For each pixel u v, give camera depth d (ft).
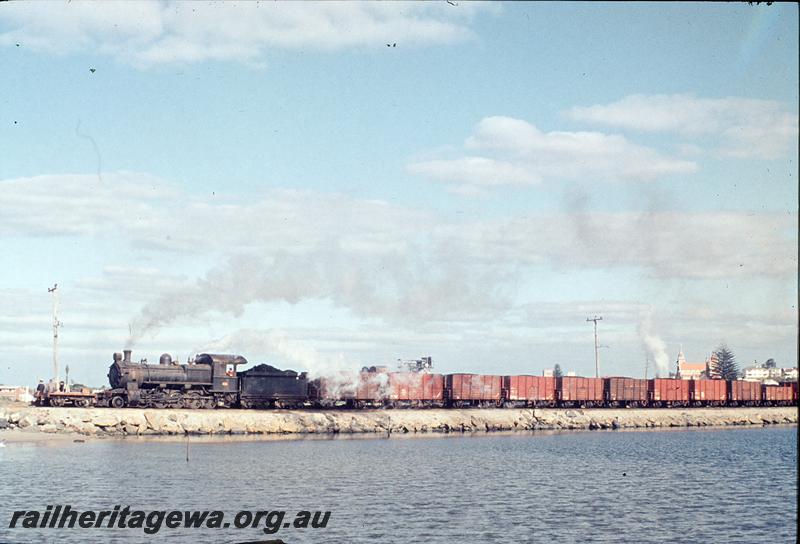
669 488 234.17
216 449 301.63
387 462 278.87
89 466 244.22
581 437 422.82
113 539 158.71
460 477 246.88
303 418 395.75
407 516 182.29
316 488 217.56
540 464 286.87
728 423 553.64
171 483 217.77
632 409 522.06
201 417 360.28
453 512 188.03
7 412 340.39
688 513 193.06
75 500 191.93
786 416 581.12
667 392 532.32
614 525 177.27
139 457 267.59
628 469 278.05
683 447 367.66
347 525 172.24
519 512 190.19
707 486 239.30
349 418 414.00
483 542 159.12
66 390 375.04
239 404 387.55
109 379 359.87
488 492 218.79
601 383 506.89
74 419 338.75
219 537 161.17
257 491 210.18
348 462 275.39
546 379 485.56
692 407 552.82
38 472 231.50
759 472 275.39
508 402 483.92
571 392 494.18
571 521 180.86
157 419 349.41
